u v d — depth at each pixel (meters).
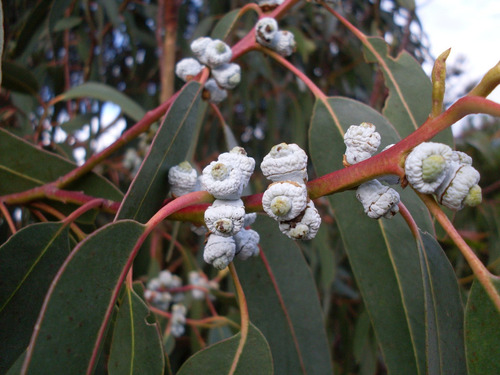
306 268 0.22
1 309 0.16
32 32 0.33
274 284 0.22
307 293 0.22
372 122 0.22
